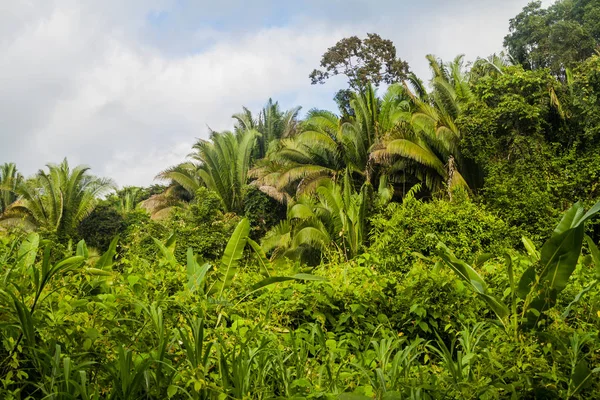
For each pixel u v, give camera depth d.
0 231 4.27
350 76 34.72
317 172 22.98
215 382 2.48
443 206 14.02
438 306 4.54
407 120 22.53
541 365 2.88
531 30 25.62
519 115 18.20
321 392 2.55
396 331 4.54
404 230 13.32
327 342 3.48
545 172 17.06
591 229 16.16
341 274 4.92
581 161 17.16
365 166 23.09
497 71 22.50
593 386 2.81
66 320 2.58
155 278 4.07
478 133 18.59
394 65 34.16
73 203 25.61
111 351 2.59
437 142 20.25
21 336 2.31
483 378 2.79
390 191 19.81
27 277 2.73
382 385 2.59
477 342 3.28
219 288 4.25
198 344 2.45
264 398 2.37
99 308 2.88
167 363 2.47
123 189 44.44
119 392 2.27
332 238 18.08
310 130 24.12
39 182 25.58
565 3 25.81
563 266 3.37
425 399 2.66
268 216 26.16
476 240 12.59
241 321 3.46
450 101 21.75
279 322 4.11
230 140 29.50
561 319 3.33
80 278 3.36
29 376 2.44
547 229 15.47
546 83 18.77
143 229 20.83
